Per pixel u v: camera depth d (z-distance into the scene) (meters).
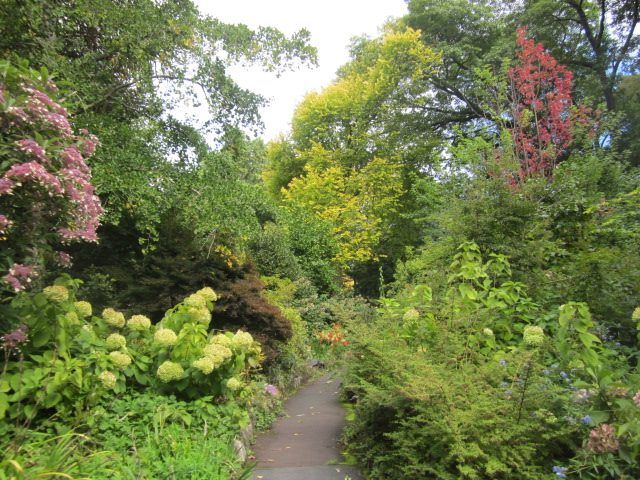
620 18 14.53
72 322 3.38
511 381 3.10
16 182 2.56
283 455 4.07
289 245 12.52
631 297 4.01
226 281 6.81
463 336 3.68
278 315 6.88
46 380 2.90
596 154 8.84
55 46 5.39
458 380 3.09
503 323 3.99
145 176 5.92
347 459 3.94
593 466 2.42
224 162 6.57
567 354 3.04
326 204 17.33
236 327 6.59
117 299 6.58
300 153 20.81
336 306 5.14
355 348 4.54
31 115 2.80
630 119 13.80
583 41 15.83
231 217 6.43
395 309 4.62
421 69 18.11
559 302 4.38
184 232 7.09
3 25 4.87
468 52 18.12
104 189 5.48
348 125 21.09
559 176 6.06
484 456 2.60
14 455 2.41
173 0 6.51
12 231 2.69
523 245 4.81
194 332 4.32
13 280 2.59
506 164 5.73
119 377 3.64
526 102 9.23
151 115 6.63
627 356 3.84
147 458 2.91
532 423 2.72
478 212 5.37
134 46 5.82
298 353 8.24
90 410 3.21
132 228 7.35
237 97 6.75
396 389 3.26
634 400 2.35
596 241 5.42
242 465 3.64
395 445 3.25
